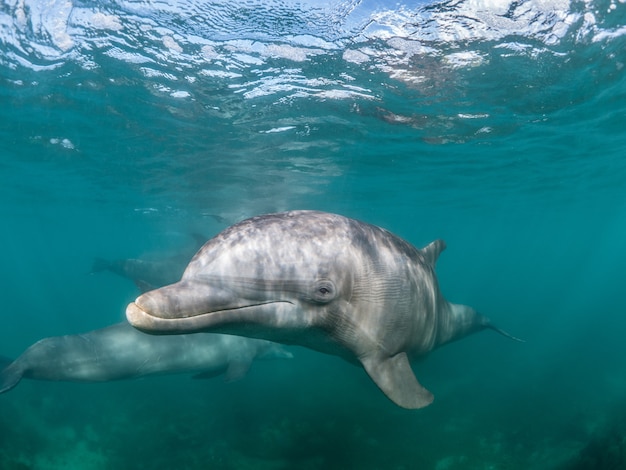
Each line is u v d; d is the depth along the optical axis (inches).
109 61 405.1
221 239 155.5
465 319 327.9
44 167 814.5
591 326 1274.6
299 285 158.4
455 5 313.0
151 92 471.5
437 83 447.2
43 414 549.3
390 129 600.4
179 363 402.9
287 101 495.8
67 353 350.0
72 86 457.7
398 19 329.1
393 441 435.2
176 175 823.1
